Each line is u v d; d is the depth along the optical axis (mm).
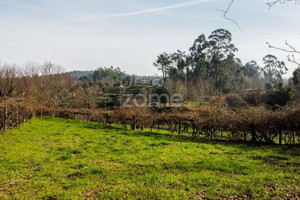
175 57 109125
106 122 31922
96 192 7305
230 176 8602
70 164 10633
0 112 19484
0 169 9555
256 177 8367
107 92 86312
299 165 10250
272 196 6773
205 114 22406
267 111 18703
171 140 18438
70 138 18328
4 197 6969
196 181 8023
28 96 43750
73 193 7160
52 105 48469
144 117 25969
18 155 12023
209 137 20469
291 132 17391
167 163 10609
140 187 7516
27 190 7531
